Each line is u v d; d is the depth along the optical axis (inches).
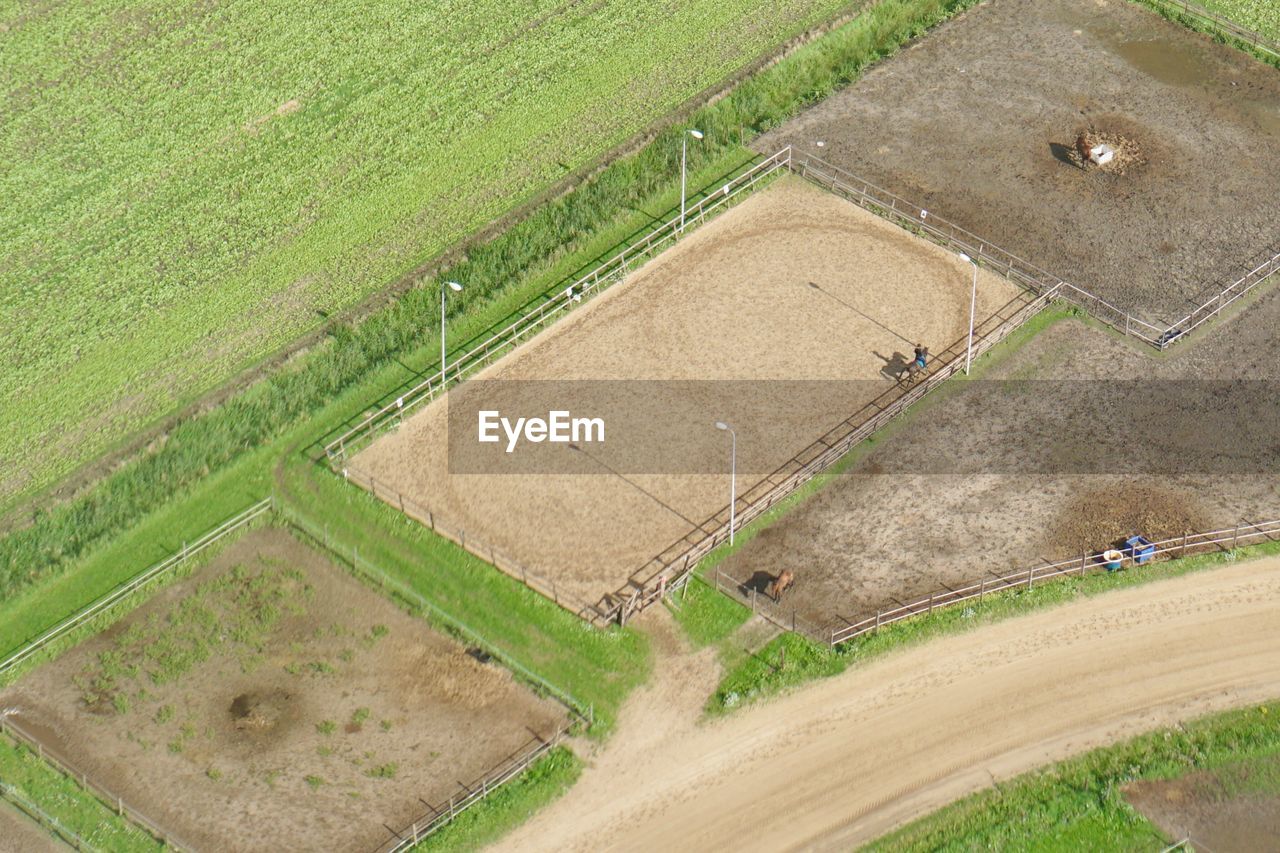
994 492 3841.0
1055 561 3688.5
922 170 4685.0
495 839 3230.8
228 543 3747.5
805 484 3865.7
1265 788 3284.9
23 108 4904.0
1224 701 3420.3
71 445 3946.9
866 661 3511.3
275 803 3277.6
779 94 4968.0
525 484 3870.6
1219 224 4505.4
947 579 3661.4
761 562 3705.7
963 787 3294.8
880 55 5093.5
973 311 4224.9
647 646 3548.2
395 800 3282.5
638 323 4254.4
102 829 3235.7
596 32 5157.5
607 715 3430.1
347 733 3398.1
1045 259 4414.4
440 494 3848.4
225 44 5118.1
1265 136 4788.4
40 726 3415.4
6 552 3718.0
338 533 3769.7
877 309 4281.5
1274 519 3767.2
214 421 4001.0
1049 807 3257.9
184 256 4441.4
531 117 4847.4
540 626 3587.6
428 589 3661.4
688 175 4667.8
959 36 5152.6
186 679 3491.6
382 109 4886.8
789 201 4603.8
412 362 4148.6
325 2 5255.9
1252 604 3599.9
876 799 3282.5
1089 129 4805.6
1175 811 3253.0
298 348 4165.8
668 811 3272.6
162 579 3673.7
